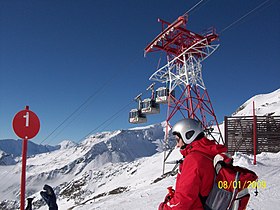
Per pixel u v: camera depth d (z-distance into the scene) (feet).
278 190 29.86
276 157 57.57
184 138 8.84
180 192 7.91
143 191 47.09
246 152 71.72
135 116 117.29
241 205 8.18
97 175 606.55
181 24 86.99
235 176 8.02
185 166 8.17
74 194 549.13
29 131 15.16
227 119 75.31
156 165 201.98
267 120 72.33
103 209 36.73
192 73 92.27
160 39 92.84
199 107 88.94
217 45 88.22
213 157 8.31
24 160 14.92
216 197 8.04
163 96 101.14
